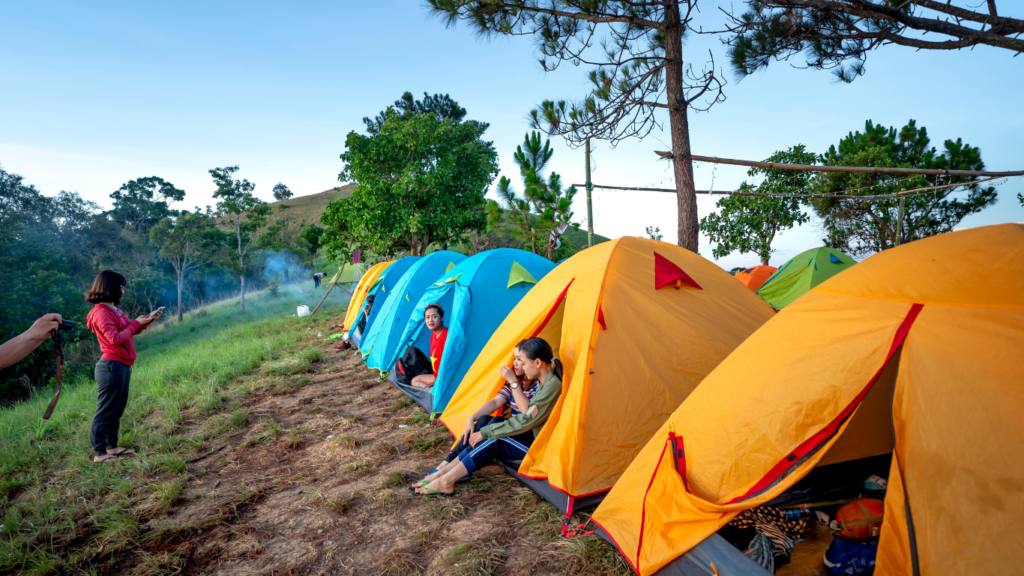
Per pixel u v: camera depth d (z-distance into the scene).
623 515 2.89
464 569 2.82
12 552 3.12
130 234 35.38
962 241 2.37
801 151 16.61
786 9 5.59
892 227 16.14
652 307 4.05
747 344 2.92
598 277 4.12
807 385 2.47
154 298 30.98
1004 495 1.75
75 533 3.44
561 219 11.95
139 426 5.58
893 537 2.02
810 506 2.98
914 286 2.37
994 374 1.91
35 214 29.75
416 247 16.42
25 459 4.70
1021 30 4.06
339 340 11.00
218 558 3.13
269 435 5.14
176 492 3.88
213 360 9.09
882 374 2.60
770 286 10.38
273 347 10.27
